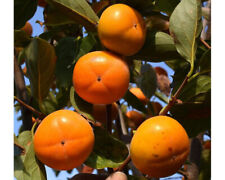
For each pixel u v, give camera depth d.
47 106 0.91
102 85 0.78
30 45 0.82
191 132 0.88
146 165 0.75
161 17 0.91
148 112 0.95
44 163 0.78
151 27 0.94
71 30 0.95
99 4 0.94
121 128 0.97
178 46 0.82
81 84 0.79
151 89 0.95
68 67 0.87
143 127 0.76
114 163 0.81
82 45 0.88
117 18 0.79
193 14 0.83
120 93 0.80
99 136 0.82
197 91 0.85
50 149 0.76
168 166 0.75
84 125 0.77
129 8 0.81
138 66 1.08
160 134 0.75
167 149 0.75
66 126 0.76
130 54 0.82
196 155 1.04
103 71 0.78
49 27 1.00
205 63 0.85
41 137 0.76
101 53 0.80
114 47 0.80
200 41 0.95
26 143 0.82
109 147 0.82
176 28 0.82
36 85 0.84
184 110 0.86
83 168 1.12
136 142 0.76
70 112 0.78
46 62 0.82
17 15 0.91
